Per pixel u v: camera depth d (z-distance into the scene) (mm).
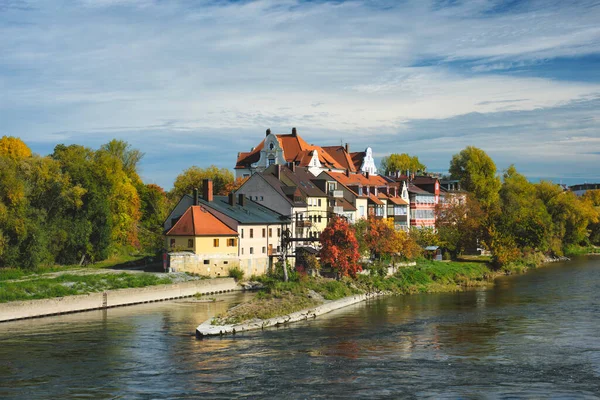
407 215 137000
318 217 108500
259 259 93500
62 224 93938
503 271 113438
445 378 43125
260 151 141750
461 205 126188
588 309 71312
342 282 83062
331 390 40375
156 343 52938
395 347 52219
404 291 87438
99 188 101250
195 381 42219
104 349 50719
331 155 155625
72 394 39562
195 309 69250
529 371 44969
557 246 147625
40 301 64500
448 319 65250
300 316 64938
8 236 83562
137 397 39000
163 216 134000
